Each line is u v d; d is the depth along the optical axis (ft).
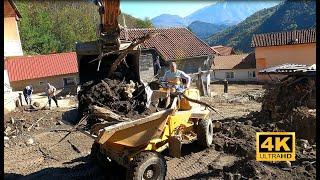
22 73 103.86
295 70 39.73
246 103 64.59
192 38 108.27
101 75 27.86
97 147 26.78
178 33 108.58
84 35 165.78
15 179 27.37
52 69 106.93
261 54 117.50
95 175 26.50
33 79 103.76
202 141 29.94
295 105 37.45
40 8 161.89
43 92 105.19
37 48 149.79
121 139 21.89
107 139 20.86
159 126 23.31
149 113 24.08
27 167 30.50
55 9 165.99
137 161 21.79
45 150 35.65
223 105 62.59
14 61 106.32
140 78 26.73
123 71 27.30
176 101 26.76
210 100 70.08
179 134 26.40
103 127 21.81
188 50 102.22
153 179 22.48
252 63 127.24
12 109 59.77
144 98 24.93
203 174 24.80
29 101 69.72
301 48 111.34
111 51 25.82
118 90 25.35
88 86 26.02
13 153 35.42
